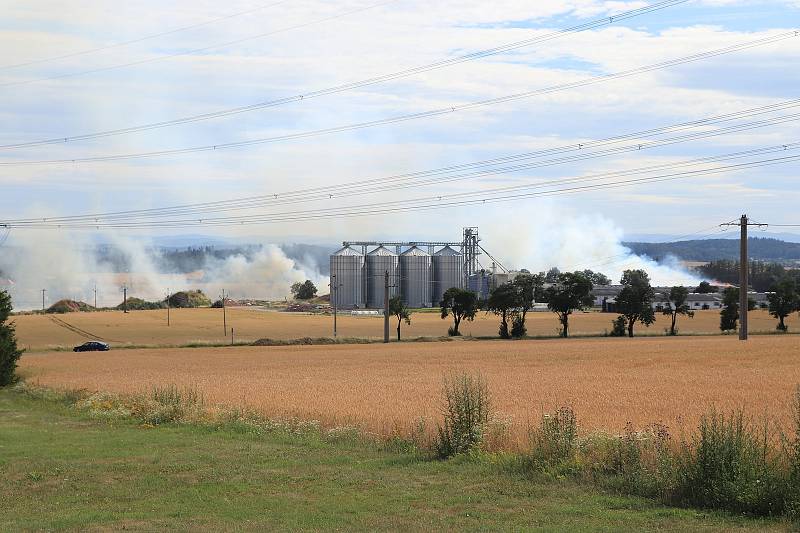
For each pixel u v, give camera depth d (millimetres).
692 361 84312
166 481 28500
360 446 34969
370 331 187875
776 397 50375
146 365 101938
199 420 44062
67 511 24297
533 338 160250
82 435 40875
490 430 32656
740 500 22500
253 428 40688
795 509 21562
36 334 181500
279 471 29969
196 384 69625
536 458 28656
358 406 49250
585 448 28719
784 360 83188
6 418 50156
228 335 179125
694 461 24156
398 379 72500
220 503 25109
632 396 52594
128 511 24219
